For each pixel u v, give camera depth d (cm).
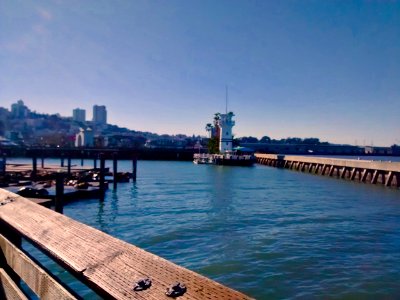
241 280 1265
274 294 1145
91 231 345
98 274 268
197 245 1725
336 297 1123
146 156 13175
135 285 239
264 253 1586
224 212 2688
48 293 296
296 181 5556
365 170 5434
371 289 1185
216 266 1409
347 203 3216
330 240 1831
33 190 2684
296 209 2852
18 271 378
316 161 7194
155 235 1920
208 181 5488
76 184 3700
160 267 253
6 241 425
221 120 10700
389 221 2359
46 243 349
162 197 3556
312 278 1283
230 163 9775
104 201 3212
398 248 1686
